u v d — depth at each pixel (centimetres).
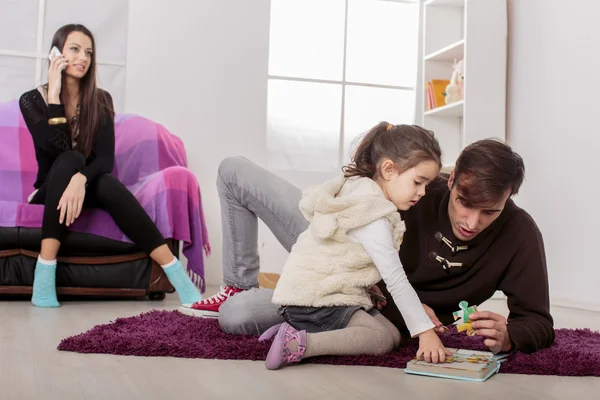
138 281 306
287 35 441
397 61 458
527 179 383
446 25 448
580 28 346
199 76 417
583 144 340
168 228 306
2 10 392
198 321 204
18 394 118
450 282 172
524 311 166
